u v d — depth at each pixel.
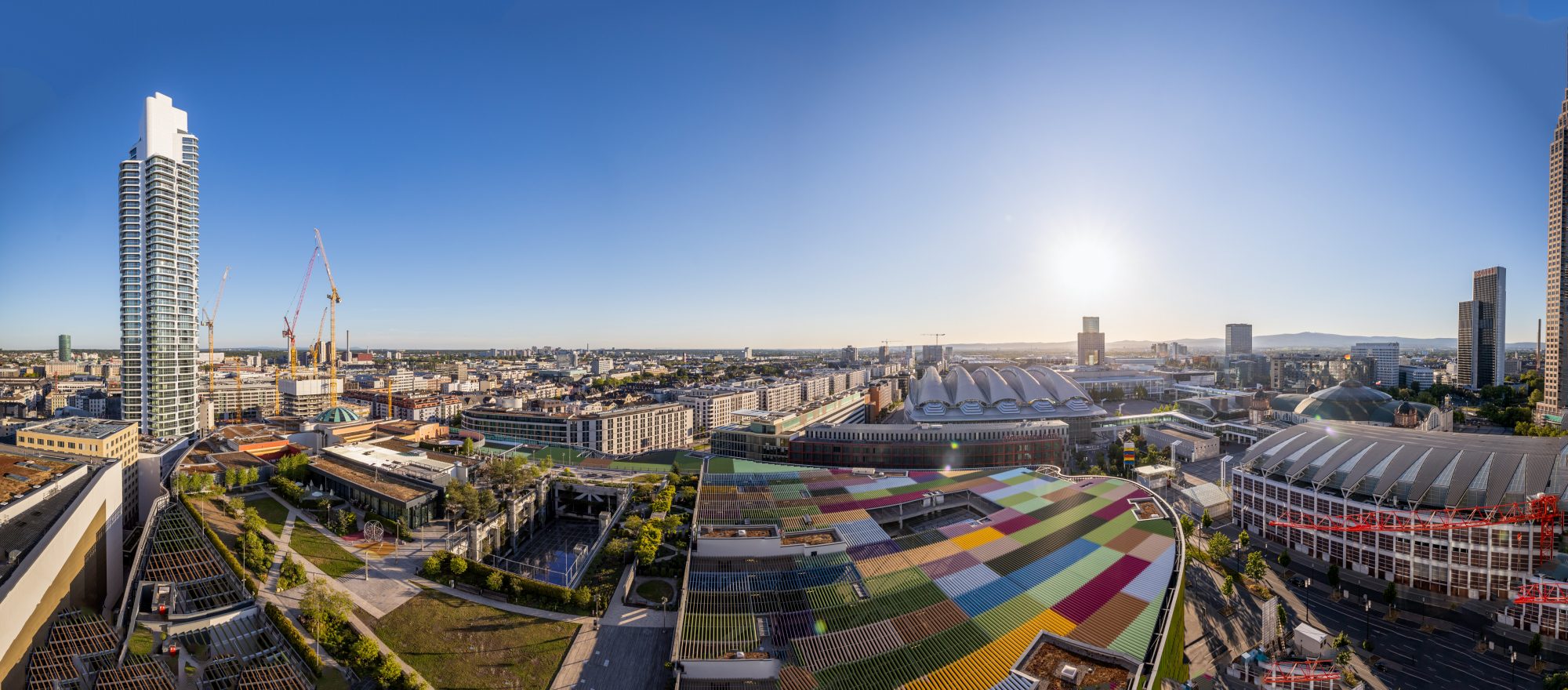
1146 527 146.88
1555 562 134.38
